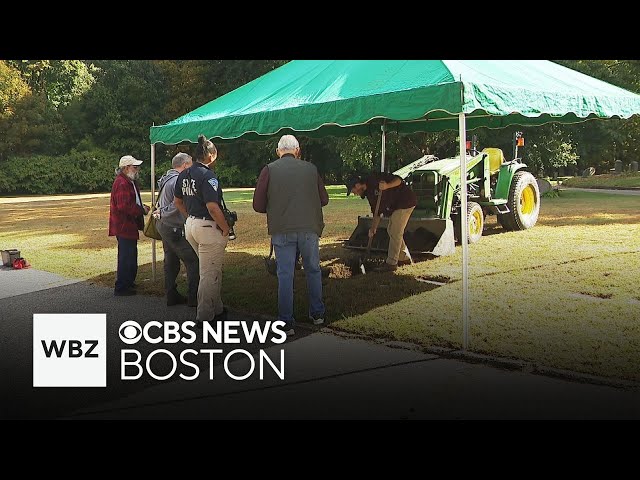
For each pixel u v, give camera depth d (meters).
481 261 8.55
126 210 7.11
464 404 3.90
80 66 47.81
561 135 23.98
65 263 9.74
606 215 14.17
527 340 5.09
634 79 30.12
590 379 4.22
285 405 3.99
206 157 5.65
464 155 5.05
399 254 8.23
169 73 46.81
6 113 42.16
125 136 45.97
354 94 5.81
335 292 6.95
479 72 5.57
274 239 5.59
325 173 41.00
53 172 41.09
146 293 7.36
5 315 6.50
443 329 5.45
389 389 4.19
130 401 4.14
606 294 6.55
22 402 4.16
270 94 7.23
